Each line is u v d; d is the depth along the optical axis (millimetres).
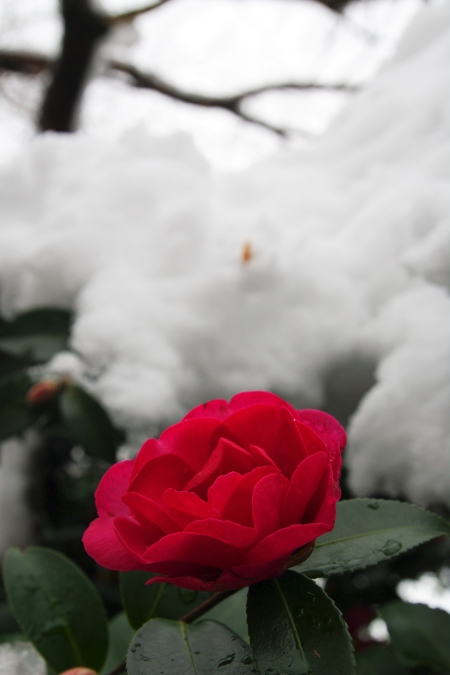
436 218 646
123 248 742
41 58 1698
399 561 766
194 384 636
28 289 757
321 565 464
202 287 660
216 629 458
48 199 854
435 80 840
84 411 640
